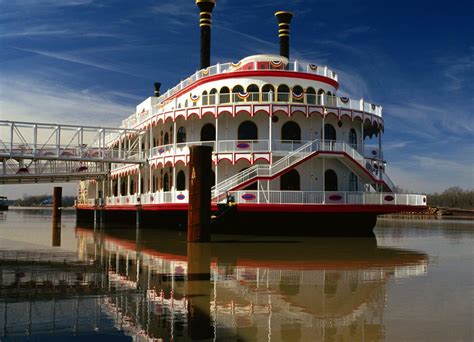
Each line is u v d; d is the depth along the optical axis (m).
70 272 18.95
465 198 134.25
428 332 10.77
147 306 13.18
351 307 13.03
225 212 35.75
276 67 44.06
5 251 26.75
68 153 46.75
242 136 42.91
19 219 76.31
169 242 32.06
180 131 46.09
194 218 31.27
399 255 25.33
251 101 41.41
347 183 42.84
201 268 20.02
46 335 10.78
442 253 26.62
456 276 18.20
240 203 36.34
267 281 16.95
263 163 40.31
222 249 27.45
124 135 52.38
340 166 42.75
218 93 42.31
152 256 24.22
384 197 37.72
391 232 47.00
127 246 29.44
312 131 43.16
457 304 13.37
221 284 16.31
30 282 16.72
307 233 37.75
